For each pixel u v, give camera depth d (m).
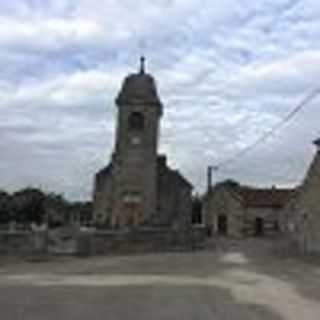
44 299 18.25
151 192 68.00
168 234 55.84
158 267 33.06
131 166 68.19
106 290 20.89
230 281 25.12
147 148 68.31
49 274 27.34
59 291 20.38
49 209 73.00
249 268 32.84
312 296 20.11
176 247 56.09
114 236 48.06
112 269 31.09
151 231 53.62
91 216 73.50
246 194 101.00
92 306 16.88
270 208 99.56
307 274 29.03
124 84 69.44
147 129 68.44
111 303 17.56
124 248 49.09
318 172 45.75
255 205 99.69
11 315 15.06
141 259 40.84
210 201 80.38
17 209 69.62
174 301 18.25
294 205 58.41
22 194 72.38
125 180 68.06
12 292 19.97
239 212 99.19
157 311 16.08
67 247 42.41
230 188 100.12
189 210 70.62
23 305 16.91
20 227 44.78
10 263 34.66
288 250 52.44
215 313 15.90
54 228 47.81
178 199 70.19
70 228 47.03
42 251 39.94
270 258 42.53
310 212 48.12
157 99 68.88
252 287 22.80
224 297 19.50
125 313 15.65
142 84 69.06
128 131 68.50
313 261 38.88
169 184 70.19
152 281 24.45
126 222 67.31
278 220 98.56
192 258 42.47
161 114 69.88
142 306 17.02
